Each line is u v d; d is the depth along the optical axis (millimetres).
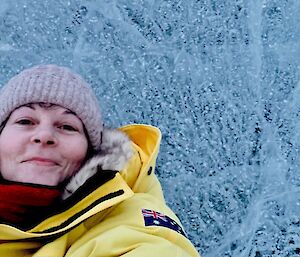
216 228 1299
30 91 643
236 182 1357
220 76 1485
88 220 611
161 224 602
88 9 1537
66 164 632
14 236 576
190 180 1347
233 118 1437
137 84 1456
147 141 721
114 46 1505
